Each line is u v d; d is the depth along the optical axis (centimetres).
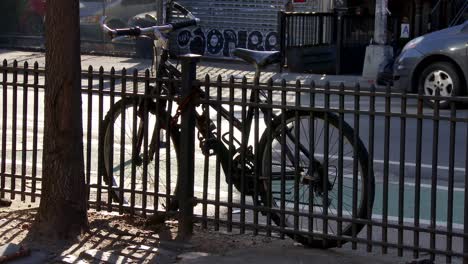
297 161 575
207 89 598
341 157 563
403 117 536
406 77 1450
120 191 644
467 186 522
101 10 2316
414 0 2023
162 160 787
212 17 2227
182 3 2239
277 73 1955
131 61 2200
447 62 1406
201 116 615
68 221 591
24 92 679
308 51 1980
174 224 644
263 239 618
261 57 608
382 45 1795
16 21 2500
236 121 607
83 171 600
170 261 557
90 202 654
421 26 1995
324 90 562
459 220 711
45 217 593
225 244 600
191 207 611
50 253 563
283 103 576
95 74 653
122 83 637
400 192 544
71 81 578
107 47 2330
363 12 2077
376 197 787
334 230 643
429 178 876
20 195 716
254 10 2186
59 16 571
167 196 625
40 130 1153
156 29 657
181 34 2244
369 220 558
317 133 748
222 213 716
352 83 1773
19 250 552
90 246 580
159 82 620
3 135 692
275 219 604
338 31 1948
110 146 653
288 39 1969
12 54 2348
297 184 578
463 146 1055
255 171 593
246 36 2202
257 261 561
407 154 1005
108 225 630
